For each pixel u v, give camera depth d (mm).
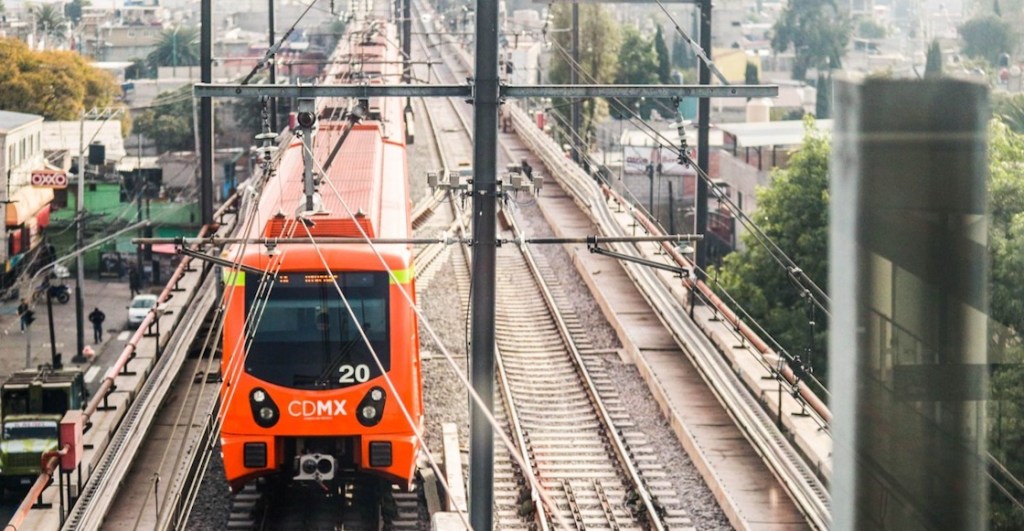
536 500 23375
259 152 22266
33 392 36031
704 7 31484
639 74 97125
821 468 23438
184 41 127625
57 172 71438
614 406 29172
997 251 21328
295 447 22078
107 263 74000
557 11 87000
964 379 8938
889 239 8969
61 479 20875
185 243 20016
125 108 92125
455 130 70312
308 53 113438
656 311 35719
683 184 72438
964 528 8938
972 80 8930
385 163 28531
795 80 90562
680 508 23562
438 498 23266
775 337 43719
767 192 46469
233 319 21672
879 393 9023
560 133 72688
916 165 8891
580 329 35094
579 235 45125
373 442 21656
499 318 36062
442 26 86500
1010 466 19141
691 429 26875
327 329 21656
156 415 27062
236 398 21594
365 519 22500
